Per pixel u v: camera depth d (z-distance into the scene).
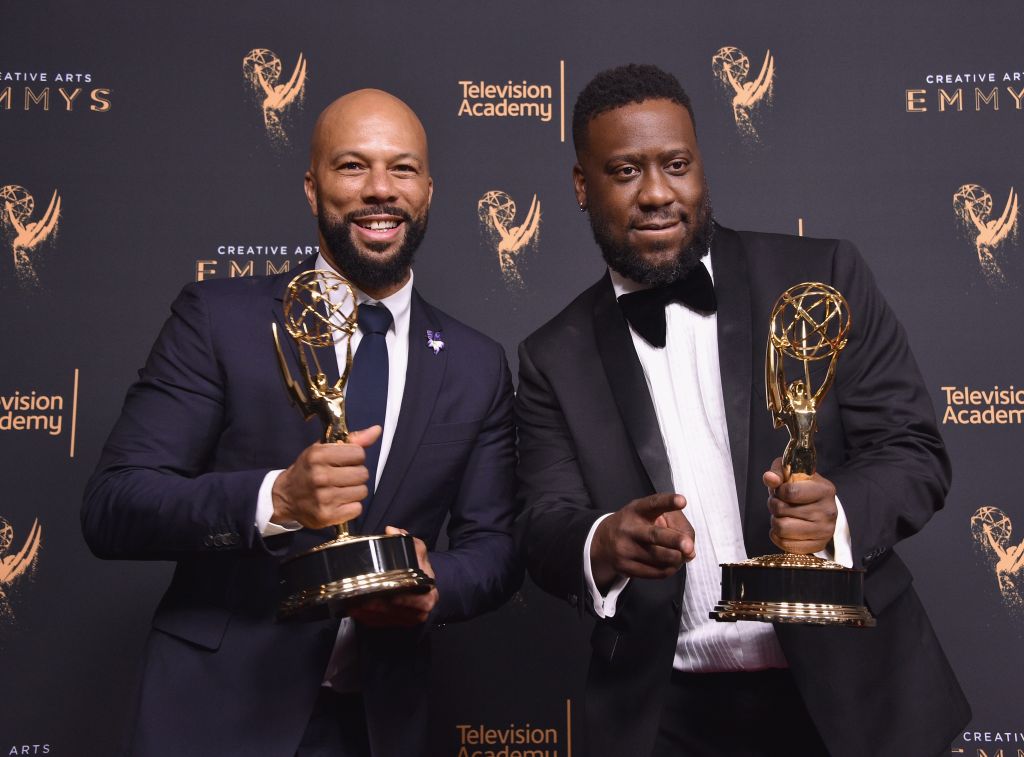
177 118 3.14
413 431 2.15
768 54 3.16
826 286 1.86
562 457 2.19
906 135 3.12
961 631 2.92
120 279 3.08
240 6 3.17
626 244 2.10
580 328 2.23
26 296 3.05
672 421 2.10
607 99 2.13
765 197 3.11
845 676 1.90
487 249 3.12
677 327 2.13
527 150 3.15
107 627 2.94
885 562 2.02
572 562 1.94
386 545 1.76
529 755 2.96
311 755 2.02
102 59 3.15
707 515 2.05
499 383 2.30
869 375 2.06
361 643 2.01
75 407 3.02
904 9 3.16
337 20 3.17
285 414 2.10
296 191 3.12
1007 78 3.13
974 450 2.99
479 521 2.23
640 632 2.00
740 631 2.00
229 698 1.95
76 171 3.11
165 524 1.93
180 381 2.12
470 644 2.99
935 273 3.06
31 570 2.95
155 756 1.91
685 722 2.04
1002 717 2.88
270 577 2.02
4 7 3.16
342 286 2.24
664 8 3.17
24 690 2.90
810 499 1.67
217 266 3.10
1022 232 3.06
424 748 2.07
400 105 2.29
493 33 3.17
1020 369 3.01
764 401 2.03
